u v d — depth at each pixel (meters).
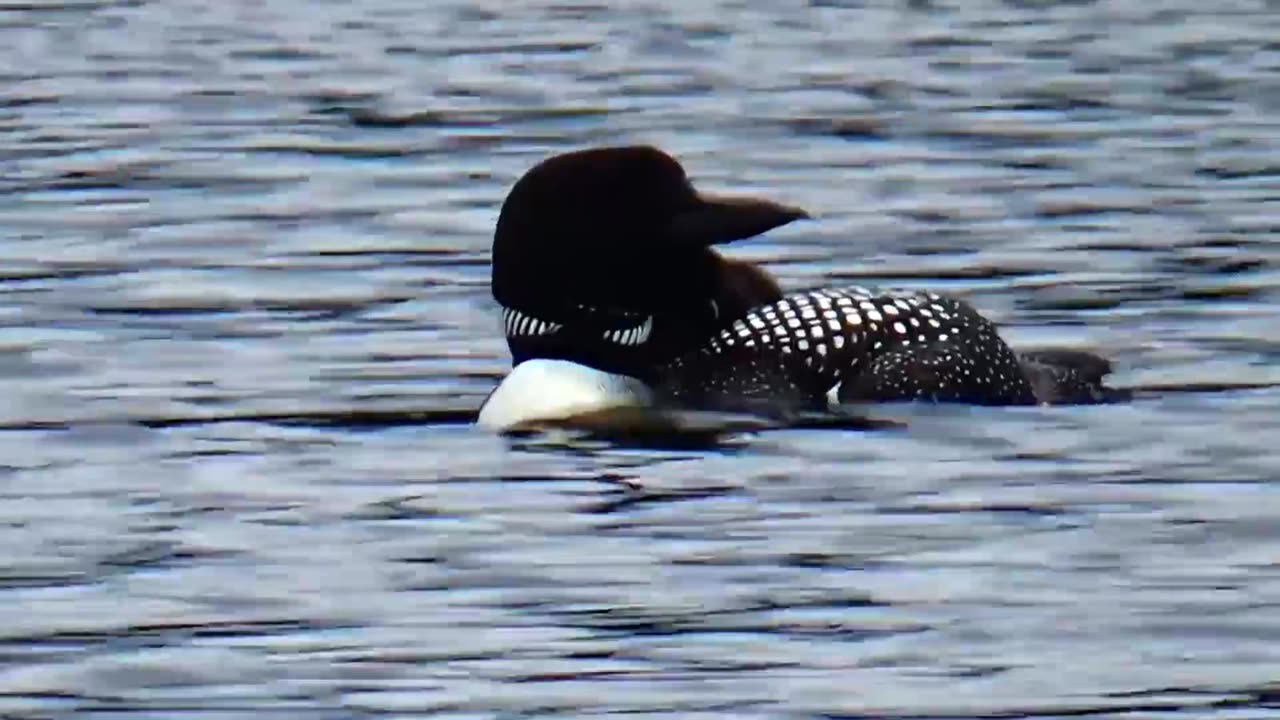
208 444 12.48
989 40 26.62
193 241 17.47
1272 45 25.86
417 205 18.81
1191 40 26.23
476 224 18.11
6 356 14.23
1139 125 21.70
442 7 29.62
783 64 25.38
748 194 19.20
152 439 12.59
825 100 23.33
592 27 27.95
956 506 11.26
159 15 29.05
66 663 9.59
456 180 19.83
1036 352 13.56
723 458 11.95
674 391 12.42
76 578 10.52
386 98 23.73
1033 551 10.69
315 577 10.50
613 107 23.19
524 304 12.50
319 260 16.86
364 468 12.02
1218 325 14.73
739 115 22.67
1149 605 10.04
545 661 9.57
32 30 27.91
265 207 18.73
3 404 13.25
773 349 12.39
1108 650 9.60
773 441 12.14
